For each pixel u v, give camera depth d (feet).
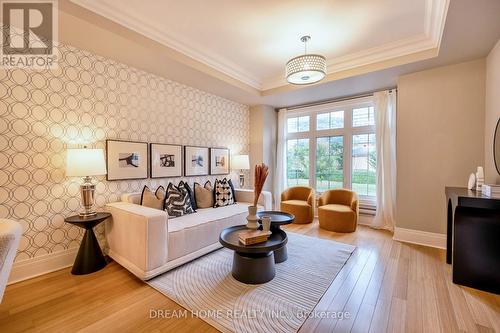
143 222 7.04
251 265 7.02
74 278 7.38
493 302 6.10
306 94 13.97
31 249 7.48
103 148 9.15
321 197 13.61
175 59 9.39
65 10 6.44
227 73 11.94
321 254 9.29
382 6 7.31
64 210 8.16
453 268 7.07
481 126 9.27
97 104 8.95
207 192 11.94
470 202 6.65
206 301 6.15
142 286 6.91
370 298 6.33
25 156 7.34
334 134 15.39
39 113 7.59
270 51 10.34
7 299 6.25
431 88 10.23
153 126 10.87
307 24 8.27
